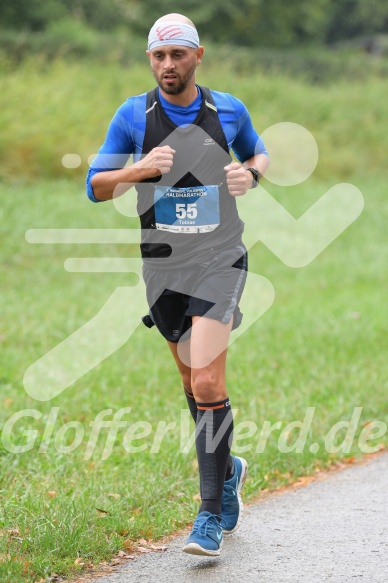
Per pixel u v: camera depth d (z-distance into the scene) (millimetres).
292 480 14977
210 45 80250
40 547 10945
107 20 89562
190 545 10492
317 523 12594
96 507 12602
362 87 74750
